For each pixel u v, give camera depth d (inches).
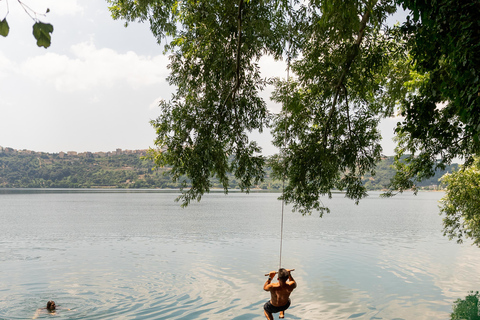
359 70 508.7
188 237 1480.1
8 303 580.7
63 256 1031.0
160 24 548.7
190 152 504.4
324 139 557.9
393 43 496.7
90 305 573.6
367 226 2044.8
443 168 518.6
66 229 1793.8
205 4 469.7
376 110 603.8
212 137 508.4
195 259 984.9
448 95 346.3
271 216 2753.4
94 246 1230.9
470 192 812.0
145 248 1183.6
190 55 510.0
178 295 630.5
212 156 495.2
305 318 528.4
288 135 589.3
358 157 557.9
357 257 1035.3
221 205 4431.6
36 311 538.9
